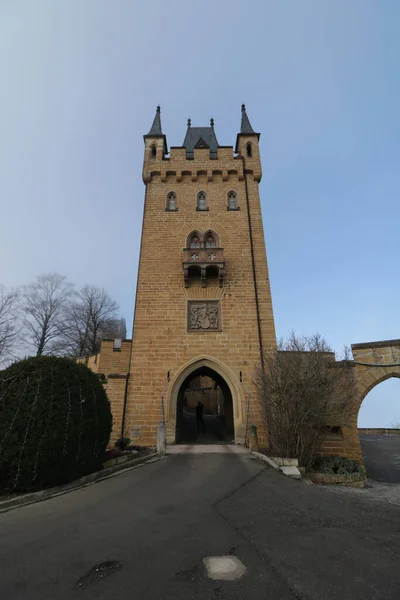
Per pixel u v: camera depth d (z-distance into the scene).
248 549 4.99
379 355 16.84
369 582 4.04
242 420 17.50
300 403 14.21
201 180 24.66
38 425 8.42
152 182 24.39
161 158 25.30
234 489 8.50
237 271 21.27
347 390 15.35
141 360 18.83
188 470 10.61
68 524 6.12
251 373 18.56
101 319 50.44
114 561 4.63
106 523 6.15
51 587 3.98
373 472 17.88
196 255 21.28
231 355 19.03
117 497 7.85
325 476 13.44
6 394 8.73
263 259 21.88
